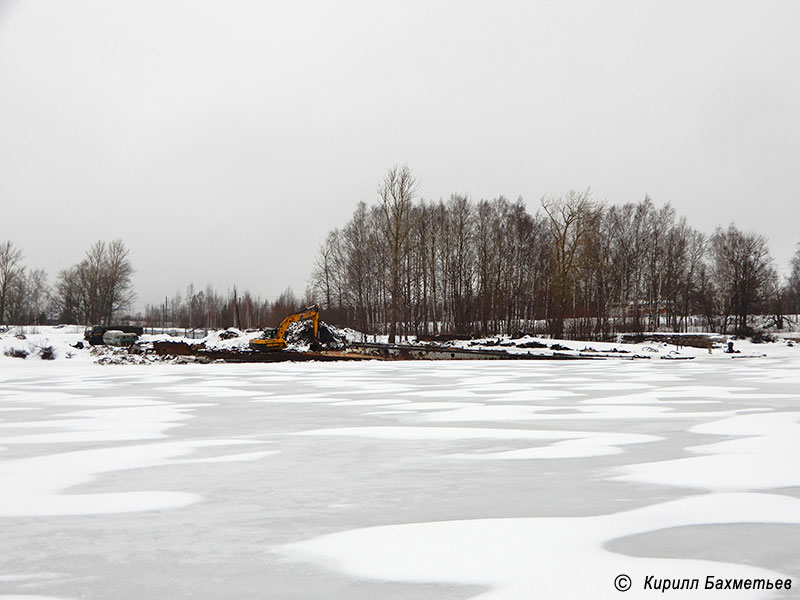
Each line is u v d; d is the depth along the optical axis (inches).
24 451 358.3
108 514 230.7
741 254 2918.3
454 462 323.3
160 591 159.5
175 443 383.9
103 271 3393.2
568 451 350.3
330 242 2979.8
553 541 195.6
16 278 3622.0
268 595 156.7
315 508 237.6
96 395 693.3
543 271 2780.5
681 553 184.1
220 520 222.5
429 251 2876.5
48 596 156.3
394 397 657.0
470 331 2556.6
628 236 3100.4
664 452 342.3
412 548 190.7
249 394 697.6
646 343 2087.8
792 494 250.4
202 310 4926.2
